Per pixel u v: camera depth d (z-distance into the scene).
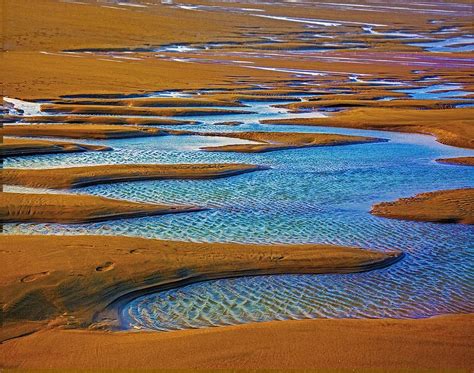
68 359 10.28
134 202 18.66
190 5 97.00
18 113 30.75
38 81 38.47
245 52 58.44
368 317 12.48
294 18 91.25
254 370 10.12
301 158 25.06
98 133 27.05
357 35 76.56
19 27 61.09
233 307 12.64
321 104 36.50
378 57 59.47
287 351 10.65
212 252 14.87
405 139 29.38
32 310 11.73
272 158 24.84
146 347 10.66
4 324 11.20
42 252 14.14
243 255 14.80
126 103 34.28
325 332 11.30
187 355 10.46
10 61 44.69
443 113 34.25
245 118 32.62
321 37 72.94
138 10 82.12
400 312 12.73
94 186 20.06
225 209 18.56
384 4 130.75
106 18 72.06
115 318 11.91
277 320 12.17
